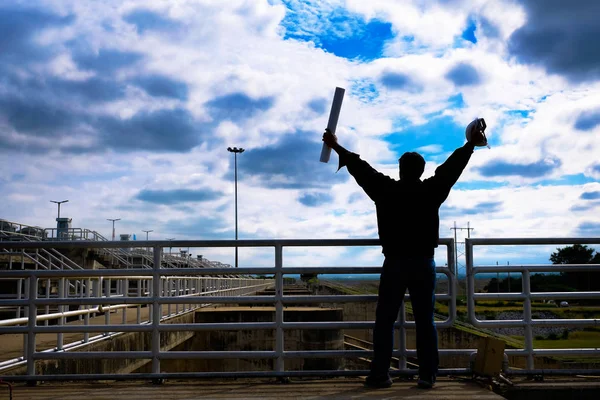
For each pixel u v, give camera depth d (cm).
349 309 2628
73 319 1753
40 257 1842
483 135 491
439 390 496
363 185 511
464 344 1653
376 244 564
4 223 2369
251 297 561
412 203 495
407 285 502
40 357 551
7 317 1617
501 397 468
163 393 500
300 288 4200
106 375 542
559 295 577
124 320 1080
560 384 536
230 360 1544
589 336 2311
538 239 583
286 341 1670
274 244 565
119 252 3005
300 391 500
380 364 507
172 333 1403
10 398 465
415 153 512
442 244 578
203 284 2167
